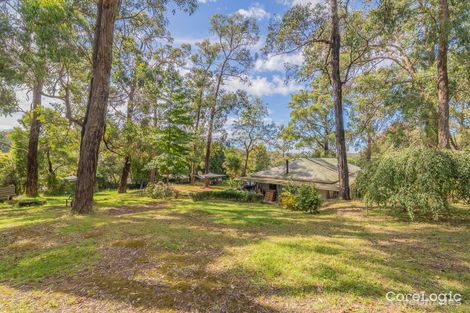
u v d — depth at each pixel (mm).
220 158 42531
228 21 24859
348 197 11555
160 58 17266
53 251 4293
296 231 5816
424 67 12516
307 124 27031
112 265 3662
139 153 16859
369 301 2713
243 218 7535
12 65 8461
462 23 9383
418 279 3207
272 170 20234
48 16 7633
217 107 27406
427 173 6273
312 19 11594
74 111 13258
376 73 15172
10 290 3020
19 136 20047
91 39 10391
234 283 3109
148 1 11453
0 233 5613
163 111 16188
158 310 2561
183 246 4500
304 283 3094
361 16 12273
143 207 10438
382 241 4895
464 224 6262
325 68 13352
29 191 16312
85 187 8141
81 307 2627
